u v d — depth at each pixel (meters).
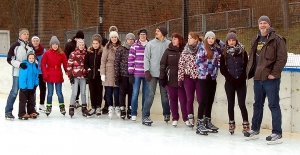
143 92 6.75
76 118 7.14
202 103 5.79
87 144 5.16
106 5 20.34
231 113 5.74
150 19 21.38
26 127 6.25
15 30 20.38
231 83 5.64
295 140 5.49
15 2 20.52
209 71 5.73
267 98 5.55
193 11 20.44
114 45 6.97
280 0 17.02
